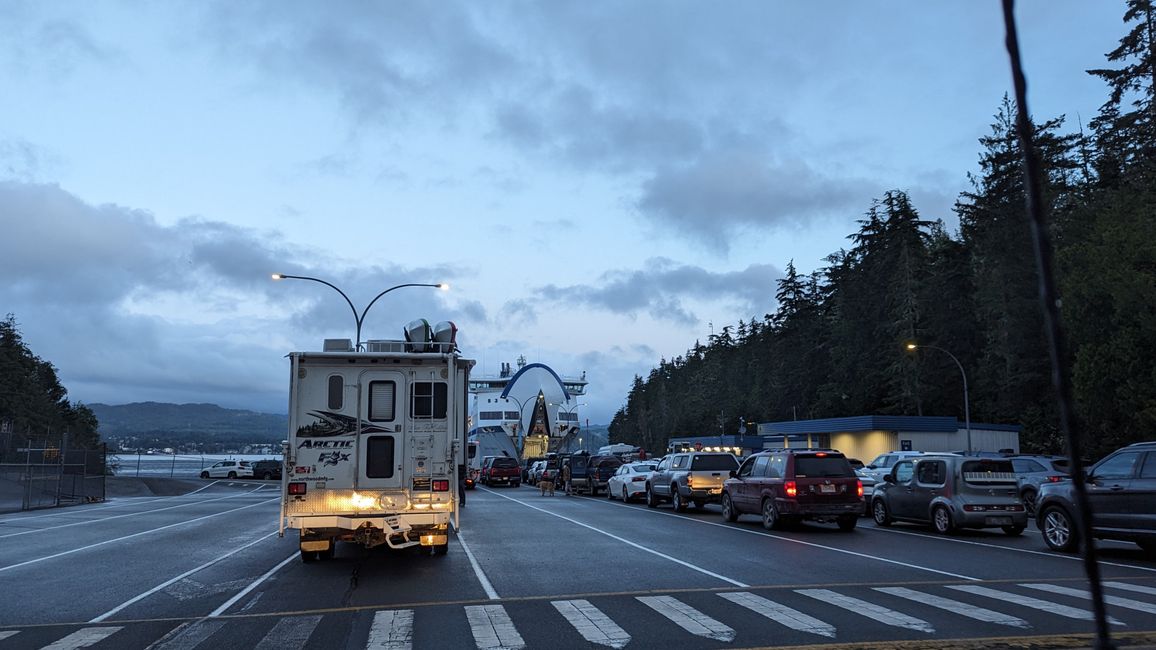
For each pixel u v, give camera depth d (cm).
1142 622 801
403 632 790
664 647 716
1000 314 5081
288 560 1393
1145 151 4391
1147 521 1230
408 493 1270
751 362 10038
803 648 704
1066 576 1129
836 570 1206
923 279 6303
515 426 7262
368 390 1284
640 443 13662
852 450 4872
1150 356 2955
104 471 3678
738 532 1844
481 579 1142
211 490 5006
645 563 1302
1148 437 2934
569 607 916
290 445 1254
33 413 7375
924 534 1780
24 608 948
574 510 2661
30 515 2617
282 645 745
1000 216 5188
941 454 1852
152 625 843
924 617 836
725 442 6494
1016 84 376
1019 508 1712
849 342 6838
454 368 1307
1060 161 5294
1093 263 3284
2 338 8131
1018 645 708
